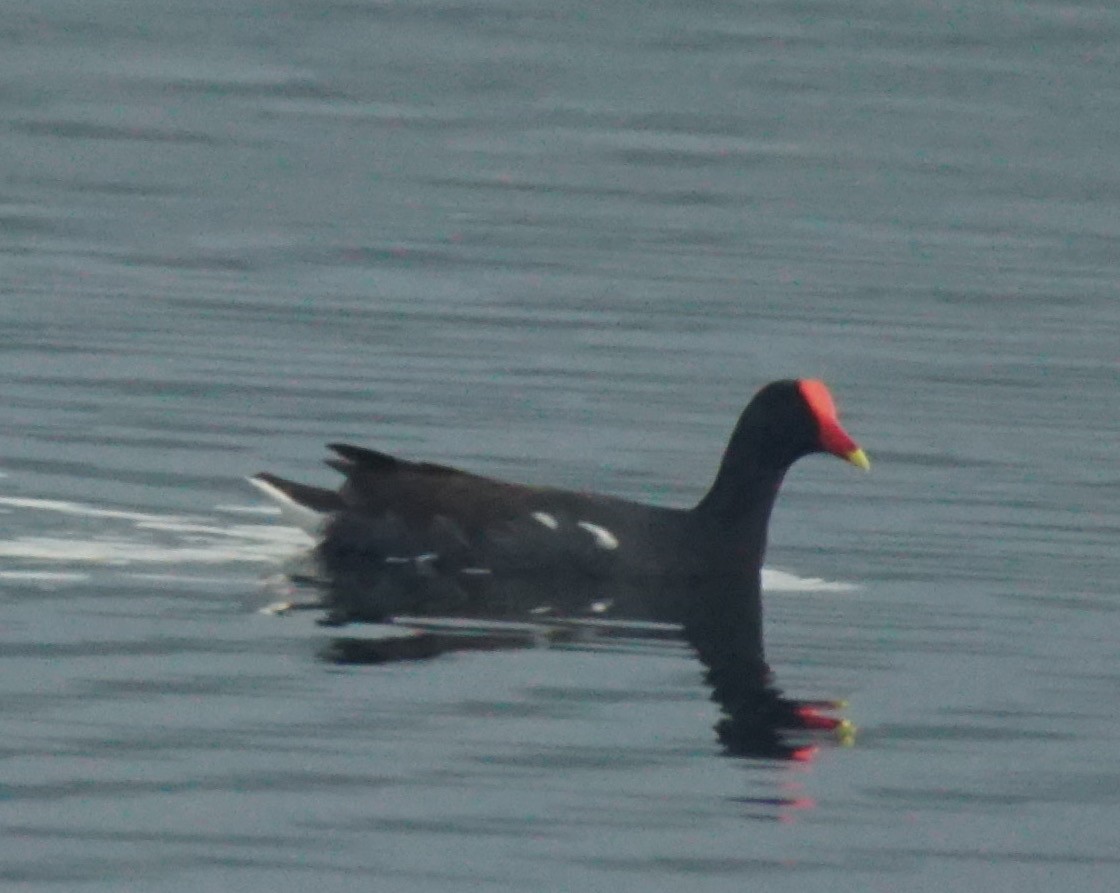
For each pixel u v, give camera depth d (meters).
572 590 15.92
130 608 15.02
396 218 30.12
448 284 26.42
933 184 33.00
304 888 10.84
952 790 12.26
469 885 10.90
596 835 11.52
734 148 35.34
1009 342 24.17
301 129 36.22
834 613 15.55
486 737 12.78
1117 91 40.22
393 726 12.95
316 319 24.50
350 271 26.97
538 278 26.81
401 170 33.34
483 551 16.23
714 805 11.95
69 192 31.28
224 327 23.98
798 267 27.66
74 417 20.12
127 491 17.94
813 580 16.39
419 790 12.01
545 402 21.31
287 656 14.13
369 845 11.31
